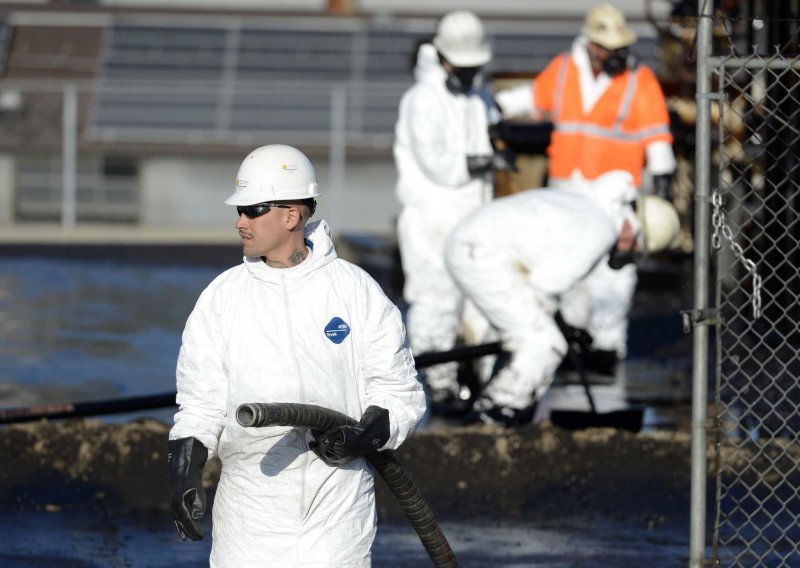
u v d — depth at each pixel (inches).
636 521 686.5
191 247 2101.4
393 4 3152.1
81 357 1189.1
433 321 998.4
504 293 817.5
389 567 598.9
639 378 1107.9
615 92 1044.5
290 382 401.7
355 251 2005.4
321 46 2755.9
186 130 2578.7
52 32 2780.5
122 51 2738.7
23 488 711.7
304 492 401.4
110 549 625.0
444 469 742.5
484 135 986.1
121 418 916.6
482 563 607.8
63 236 2310.5
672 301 1611.7
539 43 2797.7
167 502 706.8
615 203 840.3
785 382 1037.2
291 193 402.9
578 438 767.1
